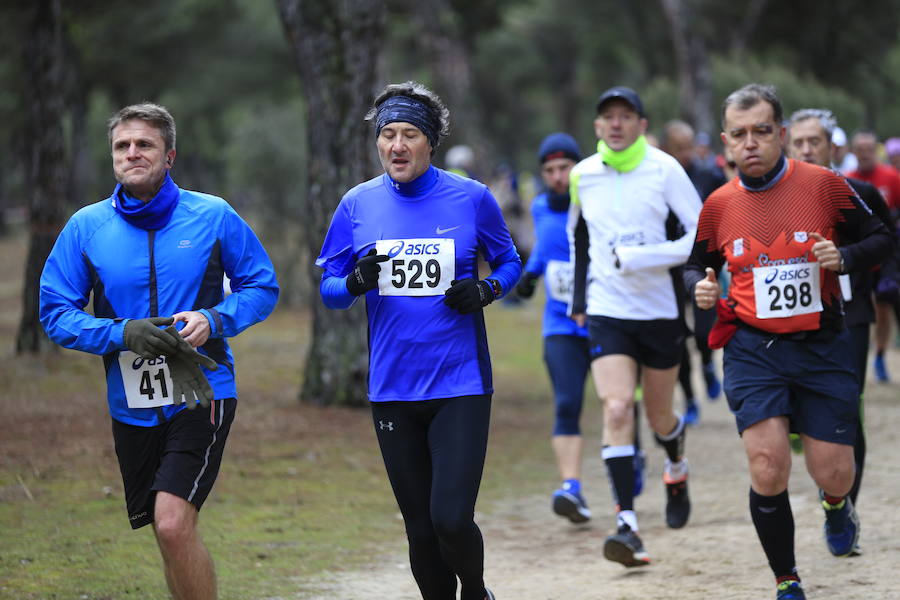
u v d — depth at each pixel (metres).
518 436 26.17
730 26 98.81
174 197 11.20
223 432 11.07
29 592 13.73
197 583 10.68
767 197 12.66
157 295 11.04
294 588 14.34
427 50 79.94
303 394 27.78
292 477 20.84
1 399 26.42
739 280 12.73
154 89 82.19
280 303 49.50
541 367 37.34
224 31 86.56
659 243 15.93
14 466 20.31
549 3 126.25
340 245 11.93
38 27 32.81
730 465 22.39
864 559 14.57
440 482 11.09
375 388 11.55
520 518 18.77
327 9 25.94
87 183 80.81
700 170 25.59
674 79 109.69
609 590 14.12
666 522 17.61
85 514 17.56
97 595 13.67
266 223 49.22
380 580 14.78
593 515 18.88
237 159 48.88
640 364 16.33
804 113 15.96
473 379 11.38
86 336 10.73
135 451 10.98
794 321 12.39
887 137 108.56
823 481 12.59
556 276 18.69
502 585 14.68
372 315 11.66
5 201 127.06
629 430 15.59
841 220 12.62
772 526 12.39
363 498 19.56
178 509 10.55
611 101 15.81
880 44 106.69
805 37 105.31
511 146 193.25
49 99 32.94
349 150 26.25
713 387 29.92
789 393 12.56
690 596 13.55
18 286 67.56
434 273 11.44
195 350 10.72
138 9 72.44
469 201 11.70
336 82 26.09
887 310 31.16
